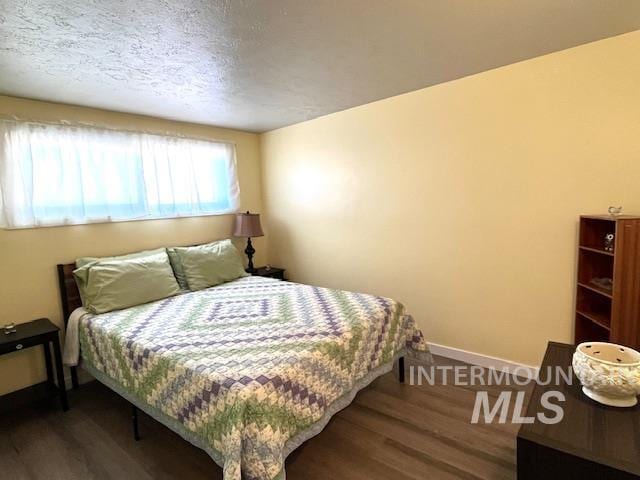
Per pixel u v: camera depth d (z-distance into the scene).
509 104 2.37
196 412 1.52
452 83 2.60
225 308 2.44
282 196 3.99
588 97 2.09
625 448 1.06
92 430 2.12
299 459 1.80
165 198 3.24
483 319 2.67
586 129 2.12
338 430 2.02
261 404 1.36
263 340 1.83
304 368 1.61
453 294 2.81
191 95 2.60
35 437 2.06
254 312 2.31
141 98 2.60
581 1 1.56
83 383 2.73
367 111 3.12
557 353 1.67
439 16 1.64
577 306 2.20
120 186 2.94
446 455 1.80
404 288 3.10
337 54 2.02
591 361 1.26
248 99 2.77
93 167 2.78
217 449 1.41
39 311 2.55
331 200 3.52
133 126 3.04
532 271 2.41
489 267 2.60
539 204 2.34
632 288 1.80
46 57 1.85
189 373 1.56
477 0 1.51
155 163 3.15
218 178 3.71
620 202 2.06
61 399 2.33
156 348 1.80
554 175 2.26
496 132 2.45
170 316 2.31
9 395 2.36
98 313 2.40
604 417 1.20
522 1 1.54
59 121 2.60
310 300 2.52
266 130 3.96
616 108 2.02
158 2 1.40
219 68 2.12
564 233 2.26
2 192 2.37
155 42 1.75
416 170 2.89
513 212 2.45
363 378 2.03
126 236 3.01
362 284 3.40
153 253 3.03
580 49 2.08
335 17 1.60
